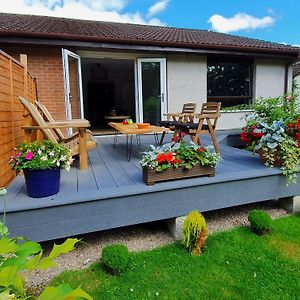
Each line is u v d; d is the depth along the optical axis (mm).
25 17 8016
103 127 9141
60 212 2014
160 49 6027
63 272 1969
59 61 5637
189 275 1902
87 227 2096
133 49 5852
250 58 7332
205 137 5383
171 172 2381
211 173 2533
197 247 2160
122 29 7867
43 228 1983
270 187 2742
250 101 7559
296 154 2758
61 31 5801
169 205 2324
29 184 2043
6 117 2465
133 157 3654
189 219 2180
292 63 7672
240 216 2861
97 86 11867
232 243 2291
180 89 6684
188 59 6668
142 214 2246
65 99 5625
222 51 6539
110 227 2160
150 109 6598
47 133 2994
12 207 1892
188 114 4328
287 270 1917
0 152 2252
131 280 1863
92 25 8008
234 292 1726
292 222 2656
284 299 1655
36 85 5199
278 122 2941
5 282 656
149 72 6504
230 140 5621
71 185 2359
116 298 1698
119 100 12133
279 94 7711
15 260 685
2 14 8125
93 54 6203
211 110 3854
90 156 3748
